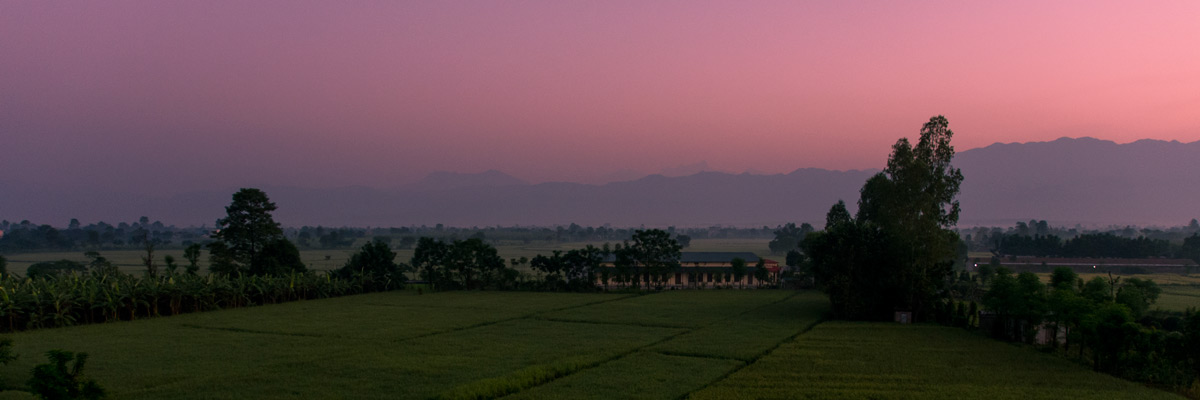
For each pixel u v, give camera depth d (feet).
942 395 77.66
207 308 167.94
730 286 257.14
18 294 132.05
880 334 127.24
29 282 141.69
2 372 87.45
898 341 118.42
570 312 163.63
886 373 90.22
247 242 217.77
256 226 215.51
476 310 168.76
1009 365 96.22
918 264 151.33
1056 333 114.11
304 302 192.34
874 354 104.47
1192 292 233.96
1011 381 85.76
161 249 605.73
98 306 142.10
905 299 150.61
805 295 217.97
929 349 109.70
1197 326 86.28
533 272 353.10
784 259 531.91
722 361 98.48
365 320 146.82
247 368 91.76
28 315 133.28
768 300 198.80
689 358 100.89
